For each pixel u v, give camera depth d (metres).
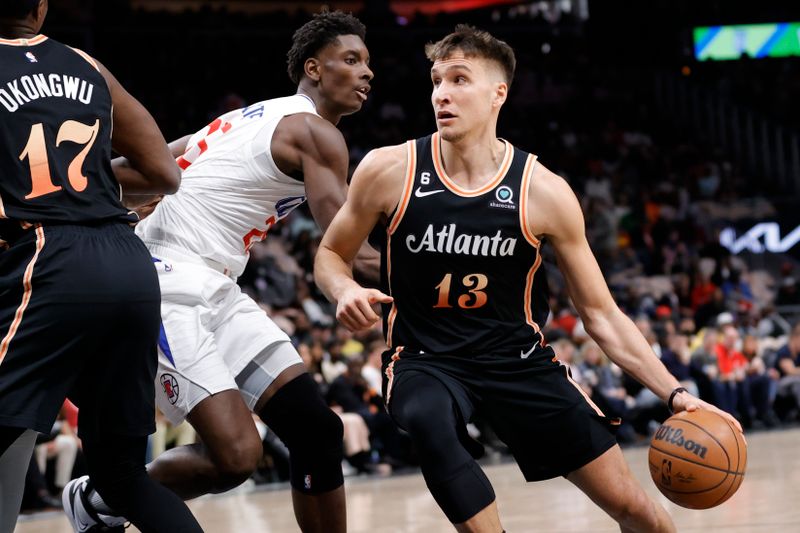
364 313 5.85
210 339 7.02
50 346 5.21
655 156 37.47
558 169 36.22
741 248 33.06
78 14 37.59
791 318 29.64
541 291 6.30
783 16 42.25
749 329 26.56
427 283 6.09
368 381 19.77
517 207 5.98
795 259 33.06
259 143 7.27
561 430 6.03
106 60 37.03
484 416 6.25
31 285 5.18
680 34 42.97
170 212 7.37
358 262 6.78
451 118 5.92
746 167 38.72
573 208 6.04
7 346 5.14
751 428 23.88
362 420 19.22
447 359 6.08
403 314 6.22
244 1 44.12
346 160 7.29
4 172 5.22
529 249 6.06
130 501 5.59
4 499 5.45
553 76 42.12
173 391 6.91
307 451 7.08
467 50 5.99
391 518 11.54
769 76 41.84
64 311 5.20
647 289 29.23
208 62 37.97
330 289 6.16
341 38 7.58
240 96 37.59
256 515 12.74
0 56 5.34
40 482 15.88
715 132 40.09
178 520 5.56
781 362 25.14
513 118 38.56
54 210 5.28
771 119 39.97
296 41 7.70
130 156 5.81
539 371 6.09
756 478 13.38
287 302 24.66
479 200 5.98
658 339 23.47
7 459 5.46
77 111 5.43
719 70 41.56
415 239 6.04
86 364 5.48
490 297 6.07
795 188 37.28
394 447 19.77
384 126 36.47
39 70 5.39
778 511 10.28
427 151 6.11
